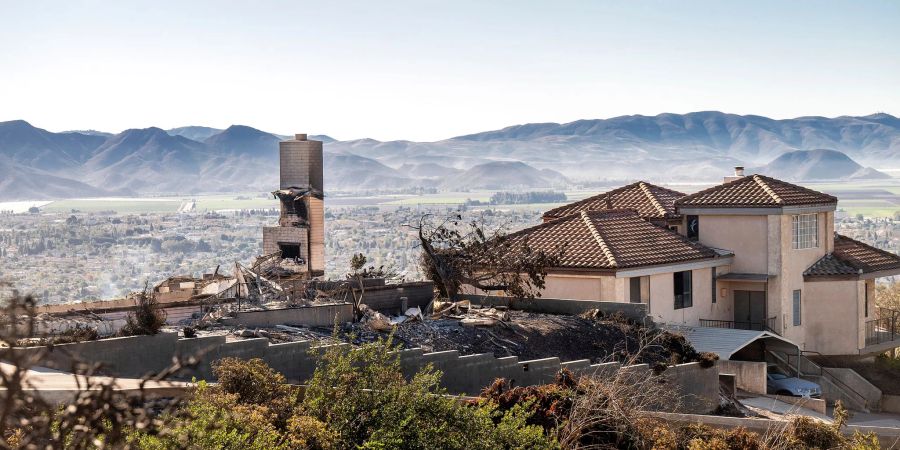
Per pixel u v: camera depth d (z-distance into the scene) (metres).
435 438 15.70
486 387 20.98
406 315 25.06
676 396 23.56
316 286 25.95
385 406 15.87
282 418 15.29
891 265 40.84
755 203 37.38
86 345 16.20
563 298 33.66
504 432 16.11
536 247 34.59
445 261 30.34
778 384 30.78
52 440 7.35
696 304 36.16
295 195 31.41
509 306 29.78
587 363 23.14
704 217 38.66
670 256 34.88
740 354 33.84
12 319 7.30
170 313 22.34
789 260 37.72
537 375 22.16
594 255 33.50
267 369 16.39
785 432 19.88
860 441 19.52
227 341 18.91
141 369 16.80
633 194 42.56
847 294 39.00
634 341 26.73
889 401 34.12
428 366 17.52
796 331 38.22
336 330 18.16
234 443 12.96
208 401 13.92
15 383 7.23
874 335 40.59
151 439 10.38
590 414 18.19
